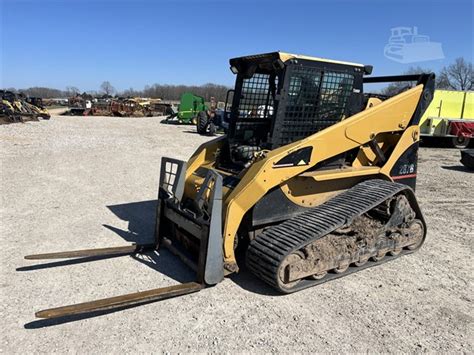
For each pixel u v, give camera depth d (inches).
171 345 122.8
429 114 663.8
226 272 156.4
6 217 239.0
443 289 162.4
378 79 221.0
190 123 1112.2
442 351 122.7
